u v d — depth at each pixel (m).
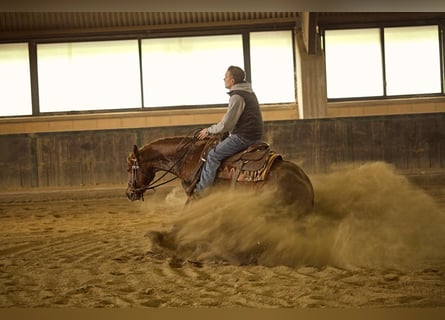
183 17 18.55
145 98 18.86
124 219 10.59
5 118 18.83
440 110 18.72
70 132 14.88
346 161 14.70
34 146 14.87
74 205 12.93
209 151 6.89
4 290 5.72
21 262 7.01
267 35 18.81
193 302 5.08
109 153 14.87
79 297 5.36
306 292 5.28
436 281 5.51
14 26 18.53
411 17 18.72
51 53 18.80
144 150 7.43
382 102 18.72
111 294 5.42
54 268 6.64
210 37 18.81
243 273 6.04
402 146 14.72
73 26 18.62
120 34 18.73
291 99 18.88
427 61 18.86
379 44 18.84
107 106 18.88
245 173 6.54
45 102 18.86
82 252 7.51
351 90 18.88
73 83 18.83
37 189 14.55
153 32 18.70
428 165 14.70
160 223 9.91
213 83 18.88
